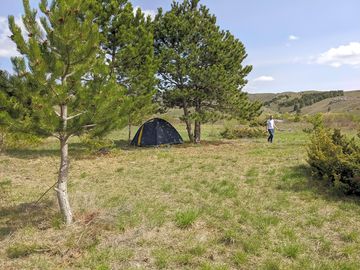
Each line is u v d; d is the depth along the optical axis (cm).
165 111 2283
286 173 1210
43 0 670
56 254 592
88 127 705
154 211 813
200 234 679
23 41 623
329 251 610
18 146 1823
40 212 815
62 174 716
